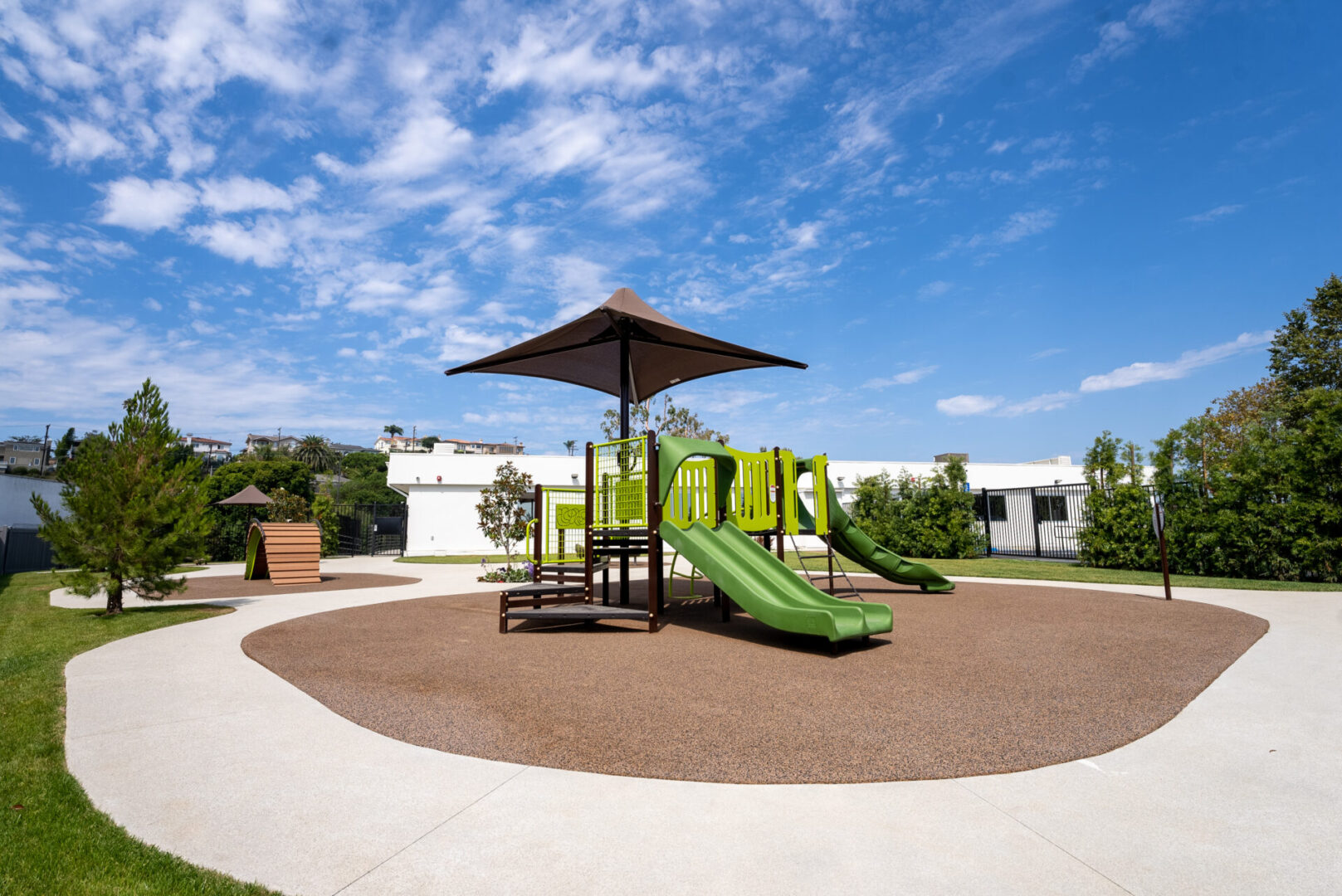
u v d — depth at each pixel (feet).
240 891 7.11
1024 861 7.62
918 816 8.86
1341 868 7.45
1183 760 10.78
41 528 28.48
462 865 7.63
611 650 20.02
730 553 23.17
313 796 9.62
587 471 27.09
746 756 11.07
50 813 9.09
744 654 19.31
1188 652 18.57
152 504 29.71
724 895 6.94
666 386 40.45
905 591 35.55
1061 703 13.89
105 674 17.38
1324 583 35.55
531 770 10.60
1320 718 12.79
